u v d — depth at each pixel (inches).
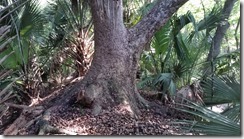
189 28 204.2
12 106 163.3
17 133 131.6
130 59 159.2
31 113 152.9
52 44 220.7
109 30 155.4
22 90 197.9
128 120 140.8
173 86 158.6
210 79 130.5
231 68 154.0
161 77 165.3
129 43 159.3
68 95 159.9
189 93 144.5
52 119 141.1
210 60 170.9
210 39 199.9
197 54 172.7
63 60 241.8
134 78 161.9
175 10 160.6
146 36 162.4
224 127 72.8
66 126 134.9
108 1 153.6
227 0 193.0
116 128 133.5
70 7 226.7
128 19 235.0
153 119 145.1
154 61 194.7
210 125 74.9
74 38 232.2
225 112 89.3
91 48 240.7
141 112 156.0
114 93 153.7
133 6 235.9
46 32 206.5
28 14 171.6
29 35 178.9
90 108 149.9
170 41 176.4
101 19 154.3
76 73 250.5
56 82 240.5
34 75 204.7
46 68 235.0
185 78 174.6
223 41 255.6
